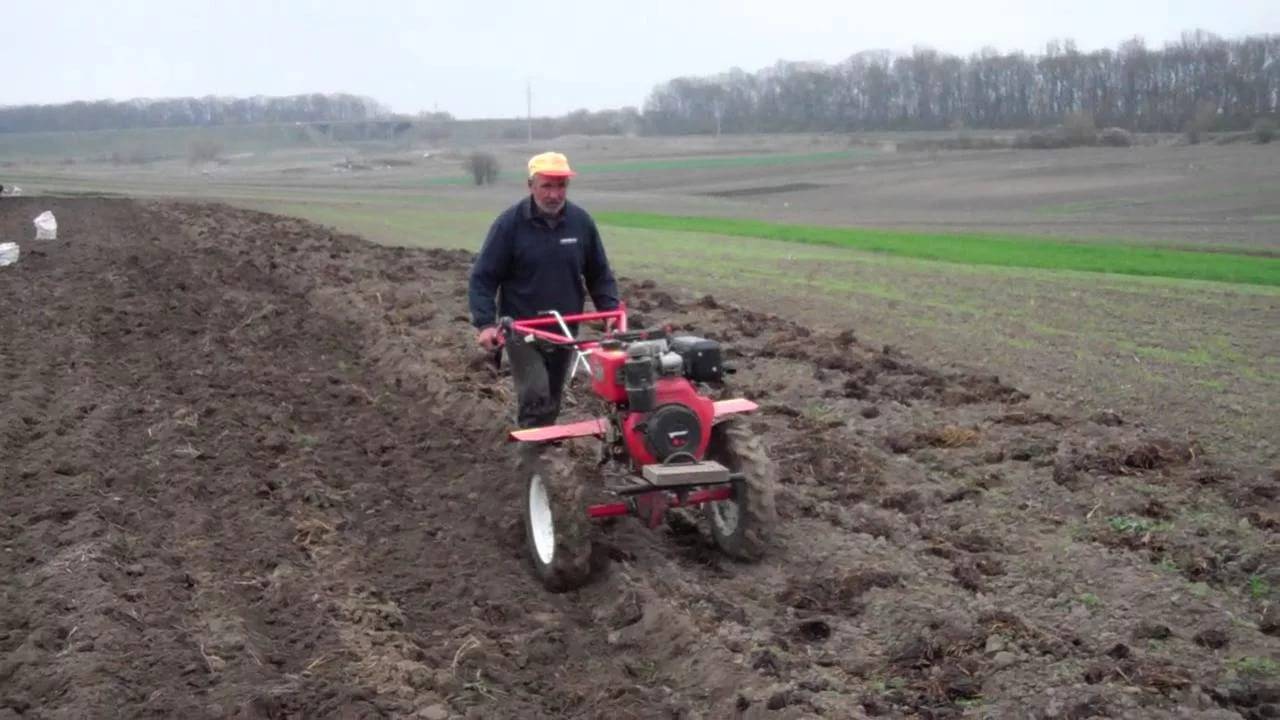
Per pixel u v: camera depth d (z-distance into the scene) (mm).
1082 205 48125
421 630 6176
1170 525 7301
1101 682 5242
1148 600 6176
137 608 6145
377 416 10672
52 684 5312
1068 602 6211
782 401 10930
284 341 13812
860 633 5977
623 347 6934
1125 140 82688
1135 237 33219
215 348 13141
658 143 125750
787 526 7496
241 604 6328
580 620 6336
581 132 150875
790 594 6418
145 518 7695
